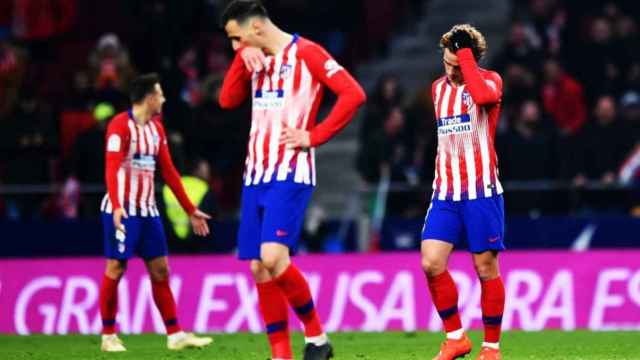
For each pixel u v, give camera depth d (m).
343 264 46.19
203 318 45.97
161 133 34.69
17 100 59.84
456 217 28.17
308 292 25.83
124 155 34.41
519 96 57.91
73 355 34.69
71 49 63.75
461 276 45.28
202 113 56.53
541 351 35.06
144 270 45.88
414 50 72.12
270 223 25.41
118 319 45.75
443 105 28.08
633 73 59.62
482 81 27.23
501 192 28.22
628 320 45.25
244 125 56.69
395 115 54.91
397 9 73.88
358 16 71.38
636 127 52.91
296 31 70.81
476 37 27.75
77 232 50.72
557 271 45.62
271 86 25.75
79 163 51.59
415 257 45.91
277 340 26.16
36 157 55.31
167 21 61.69
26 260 46.97
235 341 39.88
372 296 45.88
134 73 53.91
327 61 25.56
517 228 49.69
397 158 53.59
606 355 33.62
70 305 46.53
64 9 64.62
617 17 62.28
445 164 28.14
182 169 45.88
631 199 50.72
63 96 61.66
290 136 25.34
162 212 46.00
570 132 54.03
